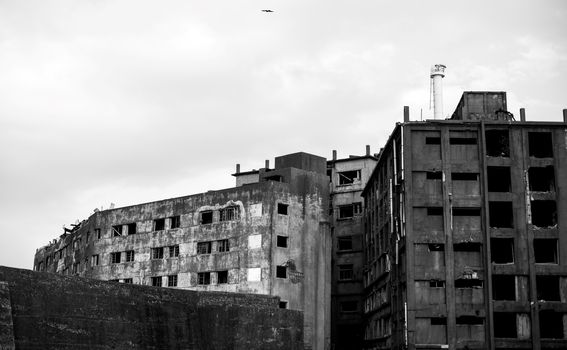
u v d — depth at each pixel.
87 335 44.22
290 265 65.06
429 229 53.47
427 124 55.28
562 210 53.56
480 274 52.25
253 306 55.38
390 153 60.41
